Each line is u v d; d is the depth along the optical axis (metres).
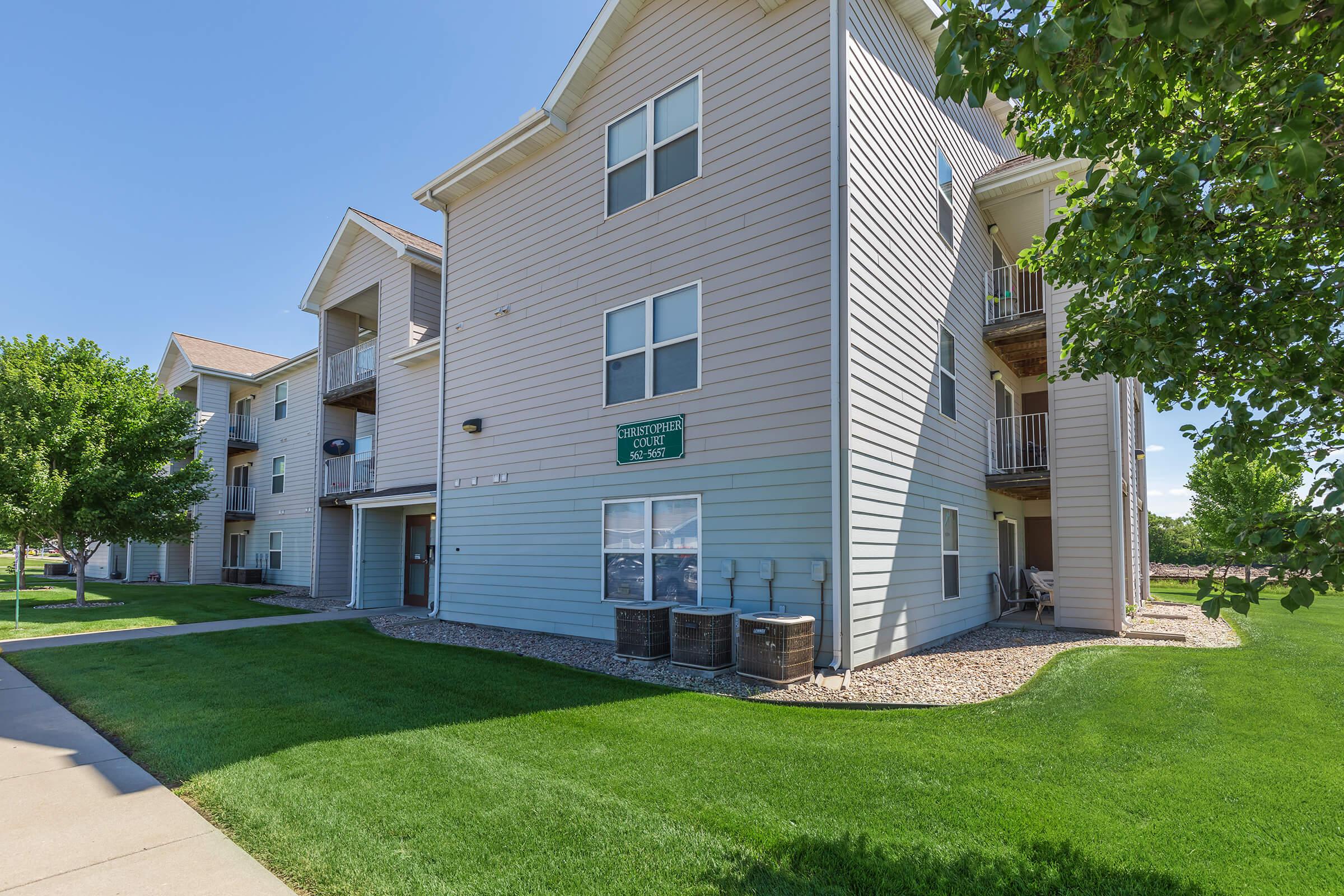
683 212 8.85
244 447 23.28
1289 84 2.57
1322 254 3.16
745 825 3.47
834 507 7.10
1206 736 4.84
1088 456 10.72
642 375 9.10
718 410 8.20
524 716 5.58
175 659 8.27
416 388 14.59
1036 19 2.31
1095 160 3.33
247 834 3.49
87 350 15.66
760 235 8.04
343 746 4.80
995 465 12.33
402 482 14.70
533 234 10.98
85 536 14.89
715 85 8.69
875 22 8.44
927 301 9.59
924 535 8.97
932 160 10.12
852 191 7.51
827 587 7.13
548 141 10.79
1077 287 11.05
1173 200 2.69
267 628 10.82
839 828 3.42
